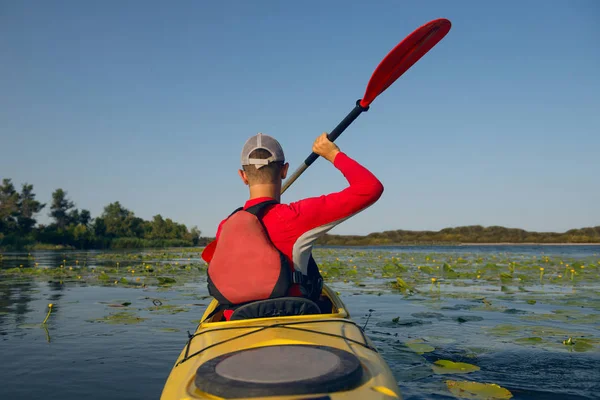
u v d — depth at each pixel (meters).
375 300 5.15
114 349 3.10
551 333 3.36
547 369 2.53
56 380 2.47
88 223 53.16
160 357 2.91
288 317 1.58
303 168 2.86
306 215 1.56
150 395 2.26
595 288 6.21
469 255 17.50
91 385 2.40
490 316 4.08
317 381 1.04
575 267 9.69
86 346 3.18
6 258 16.30
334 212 1.57
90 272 9.41
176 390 1.18
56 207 51.41
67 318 4.17
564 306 4.63
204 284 7.02
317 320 1.57
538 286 6.48
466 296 5.43
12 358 2.89
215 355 1.33
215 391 1.06
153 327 3.77
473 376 2.44
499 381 2.35
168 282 7.12
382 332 3.44
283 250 1.60
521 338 3.16
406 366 2.60
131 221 47.72
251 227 1.57
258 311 1.60
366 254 18.09
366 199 1.57
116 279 7.88
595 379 2.38
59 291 6.19
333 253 19.22
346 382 1.07
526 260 13.55
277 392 1.02
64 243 33.69
